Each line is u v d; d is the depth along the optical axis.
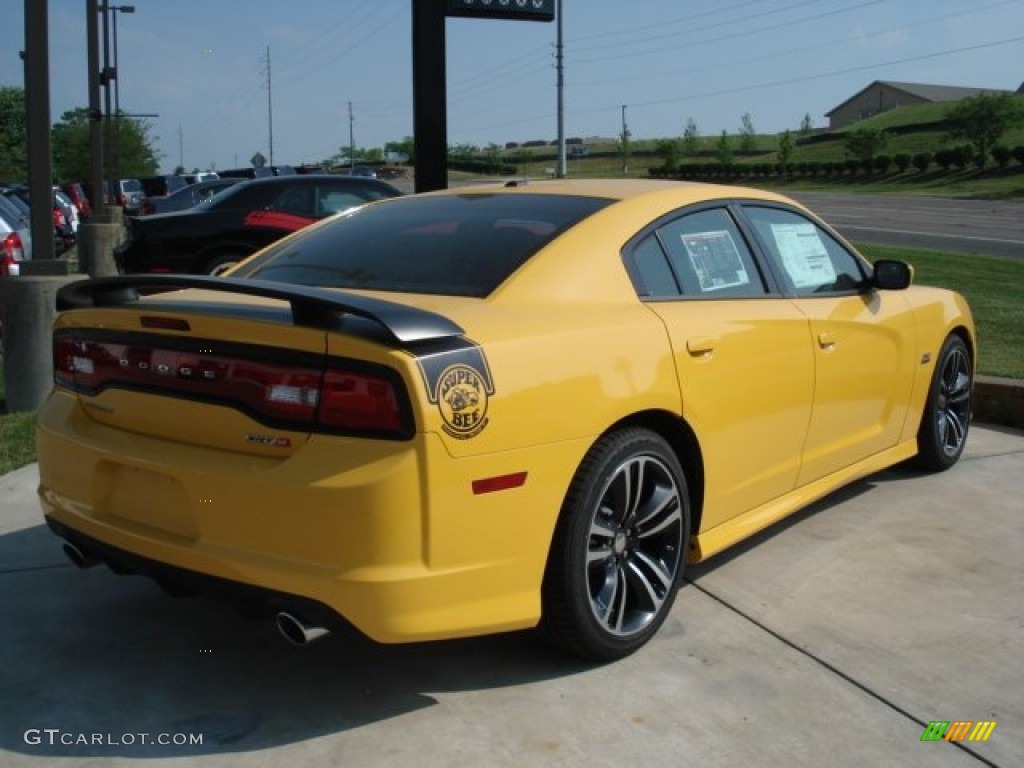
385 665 3.31
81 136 78.38
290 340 2.76
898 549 4.39
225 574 2.81
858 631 3.60
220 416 2.88
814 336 4.14
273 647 3.44
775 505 4.13
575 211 3.67
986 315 9.67
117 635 3.52
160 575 3.00
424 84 8.66
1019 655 3.44
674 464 3.44
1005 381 6.60
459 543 2.79
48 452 3.33
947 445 5.49
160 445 3.00
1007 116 61.53
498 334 2.94
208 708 3.04
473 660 3.34
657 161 109.88
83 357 3.26
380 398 2.68
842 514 4.84
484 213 3.78
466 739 2.88
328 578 2.68
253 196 10.80
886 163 68.06
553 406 2.98
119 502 3.12
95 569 4.11
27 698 3.10
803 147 102.12
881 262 4.67
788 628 3.61
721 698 3.12
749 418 3.79
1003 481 5.38
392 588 2.69
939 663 3.38
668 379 3.37
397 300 3.20
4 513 4.73
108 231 15.66
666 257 3.68
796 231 4.42
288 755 2.80
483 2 8.78
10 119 69.50
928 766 2.80
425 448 2.69
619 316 3.32
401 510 2.68
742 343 3.72
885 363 4.69
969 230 24.97
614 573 3.30
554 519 3.02
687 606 3.79
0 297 6.77
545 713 3.02
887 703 3.12
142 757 2.78
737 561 4.23
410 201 4.17
